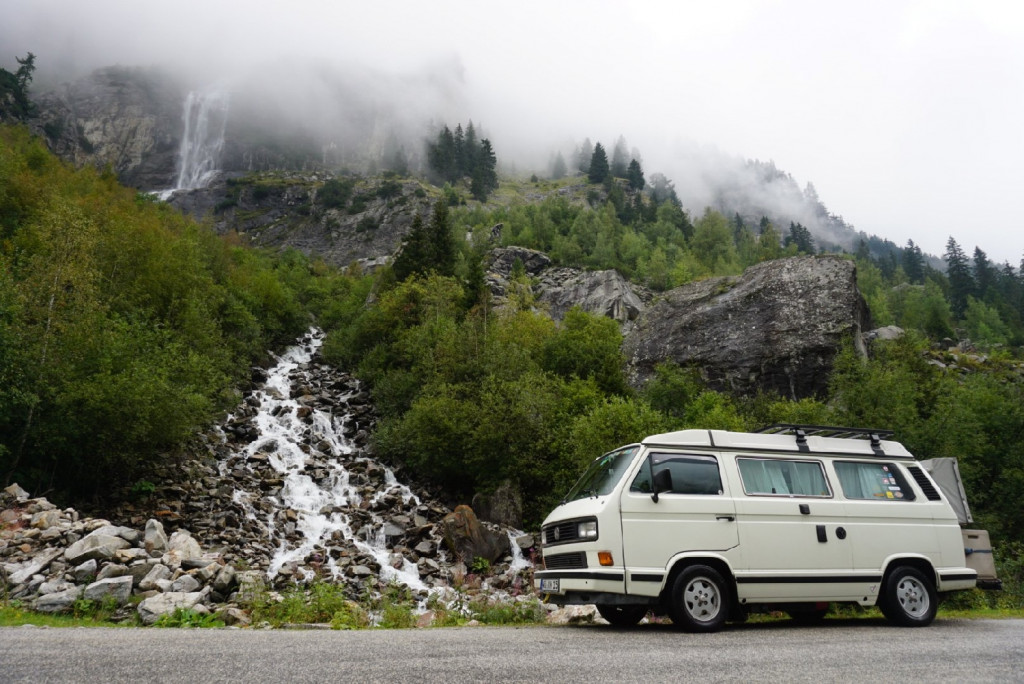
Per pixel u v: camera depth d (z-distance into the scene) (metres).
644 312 43.84
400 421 28.94
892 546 8.59
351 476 25.14
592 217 102.62
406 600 14.14
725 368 35.44
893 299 95.88
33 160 45.31
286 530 19.88
